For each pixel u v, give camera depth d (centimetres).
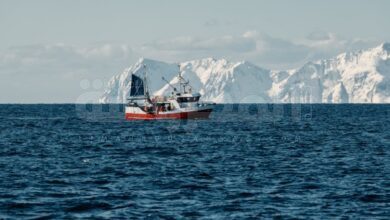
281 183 7044
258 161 9156
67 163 8931
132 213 5606
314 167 8419
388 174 7725
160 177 7512
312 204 5919
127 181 7212
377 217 5441
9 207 5806
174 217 5462
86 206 5856
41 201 6053
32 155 10100
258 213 5591
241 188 6725
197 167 8456
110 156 9900
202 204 5928
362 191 6506
